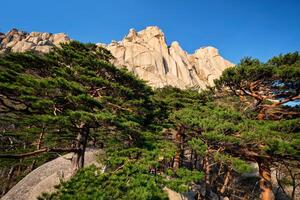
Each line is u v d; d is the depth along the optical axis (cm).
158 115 1648
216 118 1267
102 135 1825
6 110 1155
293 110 1445
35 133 1673
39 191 1470
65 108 1218
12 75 1083
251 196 2119
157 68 10281
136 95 1455
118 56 10344
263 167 1423
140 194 662
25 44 9919
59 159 1970
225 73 1469
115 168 971
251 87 1477
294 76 1198
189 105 1911
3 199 1544
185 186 928
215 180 2147
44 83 1000
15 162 1681
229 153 1356
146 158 996
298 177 1997
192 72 12169
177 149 1249
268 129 1091
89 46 1631
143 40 12644
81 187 666
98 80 1194
